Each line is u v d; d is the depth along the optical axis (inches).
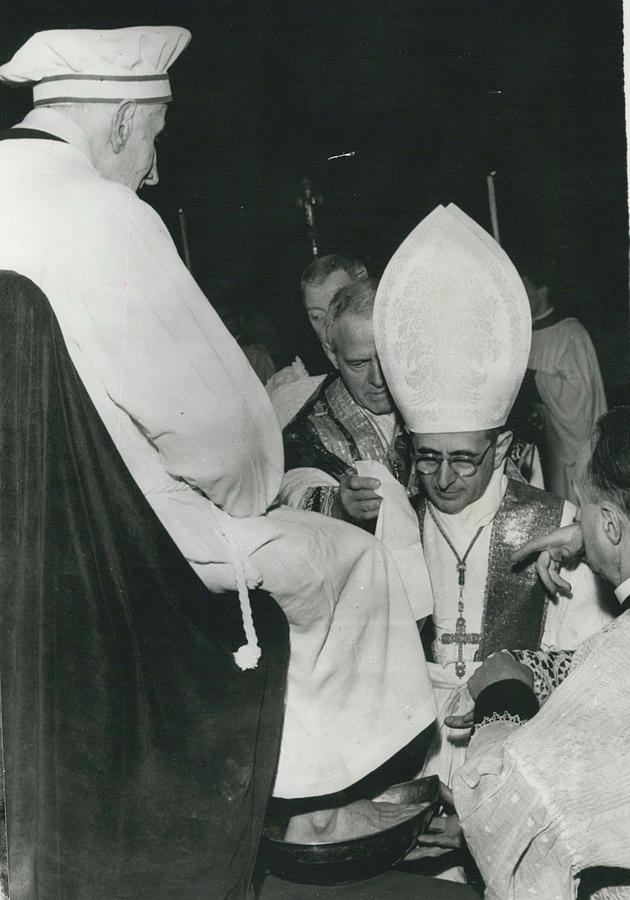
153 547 59.9
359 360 85.4
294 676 69.1
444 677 83.0
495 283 77.5
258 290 131.2
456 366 77.8
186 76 131.3
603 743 50.1
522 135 146.0
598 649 51.9
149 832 59.4
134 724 59.0
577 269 147.8
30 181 63.2
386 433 87.5
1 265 62.1
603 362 150.3
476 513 83.4
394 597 72.9
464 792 52.7
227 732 62.1
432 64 139.9
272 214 134.1
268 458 67.0
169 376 61.7
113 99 66.6
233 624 64.3
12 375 54.8
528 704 63.7
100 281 61.4
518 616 82.0
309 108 134.2
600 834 49.5
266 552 65.2
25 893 56.0
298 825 70.3
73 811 57.4
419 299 78.5
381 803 72.6
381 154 137.9
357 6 133.3
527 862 51.3
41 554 55.7
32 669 55.5
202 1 127.6
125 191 64.0
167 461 63.7
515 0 139.9
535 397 95.0
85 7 102.5
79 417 57.3
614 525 53.8
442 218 79.0
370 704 70.9
